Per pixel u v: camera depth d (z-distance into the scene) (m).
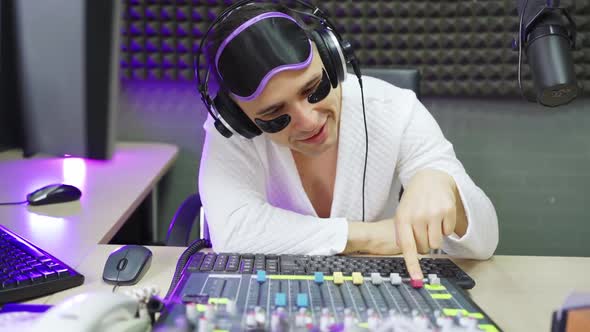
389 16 2.10
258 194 1.10
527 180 2.18
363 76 1.27
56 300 0.79
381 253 0.98
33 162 1.66
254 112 0.86
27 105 0.95
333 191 1.22
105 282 0.86
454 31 2.08
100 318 0.54
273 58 0.81
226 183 1.08
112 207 1.24
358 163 1.17
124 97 2.17
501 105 2.14
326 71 0.89
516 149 2.16
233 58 0.82
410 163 1.15
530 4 0.87
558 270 0.94
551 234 2.20
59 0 0.89
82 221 1.14
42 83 0.93
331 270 0.84
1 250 0.88
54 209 1.22
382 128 1.16
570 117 2.12
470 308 0.71
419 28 2.09
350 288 0.78
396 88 1.25
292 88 0.82
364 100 1.16
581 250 2.20
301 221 1.01
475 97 2.15
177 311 0.66
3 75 0.94
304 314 0.63
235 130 0.94
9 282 0.77
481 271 0.93
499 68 2.07
